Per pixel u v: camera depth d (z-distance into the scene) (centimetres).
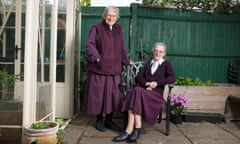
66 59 418
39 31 305
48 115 342
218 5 513
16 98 285
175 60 524
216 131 385
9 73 287
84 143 315
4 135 286
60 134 290
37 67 300
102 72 358
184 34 520
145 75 369
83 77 475
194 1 514
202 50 523
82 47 507
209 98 461
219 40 523
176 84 483
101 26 365
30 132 254
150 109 334
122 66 404
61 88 421
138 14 506
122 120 438
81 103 493
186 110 447
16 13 287
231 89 461
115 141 325
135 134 327
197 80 489
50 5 344
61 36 415
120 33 375
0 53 288
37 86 302
